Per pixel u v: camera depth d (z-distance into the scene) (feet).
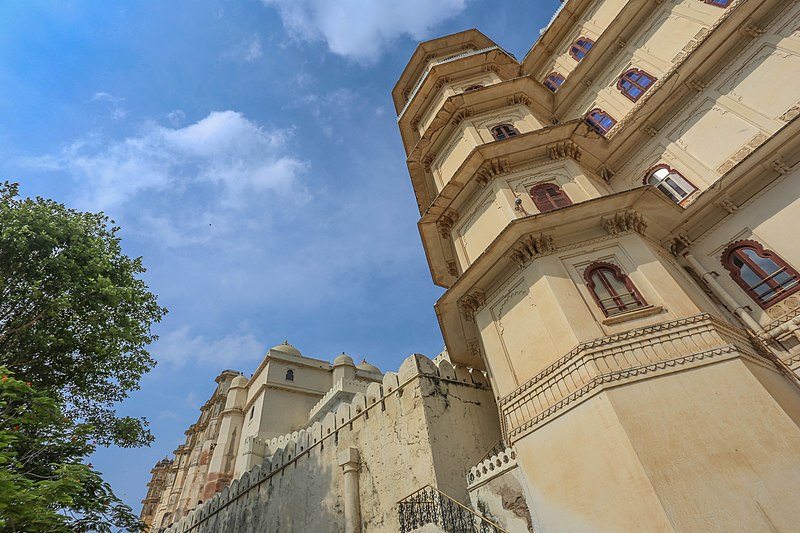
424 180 69.21
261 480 72.38
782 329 33.58
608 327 33.53
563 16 69.62
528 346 37.73
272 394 119.96
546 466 31.27
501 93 60.75
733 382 27.58
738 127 42.47
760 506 22.67
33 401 32.07
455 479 42.45
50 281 44.21
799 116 34.12
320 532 52.90
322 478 57.82
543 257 39.91
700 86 47.01
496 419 52.06
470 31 81.30
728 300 37.65
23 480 25.85
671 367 29.32
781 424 25.13
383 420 52.44
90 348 45.80
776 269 36.11
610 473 26.73
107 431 49.21
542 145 49.90
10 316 42.70
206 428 150.51
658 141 50.01
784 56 40.27
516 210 44.29
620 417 27.73
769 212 37.70
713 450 25.16
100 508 35.45
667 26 53.52
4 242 42.39
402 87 85.10
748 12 42.11
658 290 34.55
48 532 27.37
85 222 51.47
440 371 52.24
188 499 120.88
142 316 53.62
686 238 42.91
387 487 47.06
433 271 62.54
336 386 107.24
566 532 28.12
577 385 31.55
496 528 30.91
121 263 53.16
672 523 23.00
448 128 62.59
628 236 39.60
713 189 39.75
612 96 58.23
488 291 45.29
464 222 52.54
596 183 49.42
